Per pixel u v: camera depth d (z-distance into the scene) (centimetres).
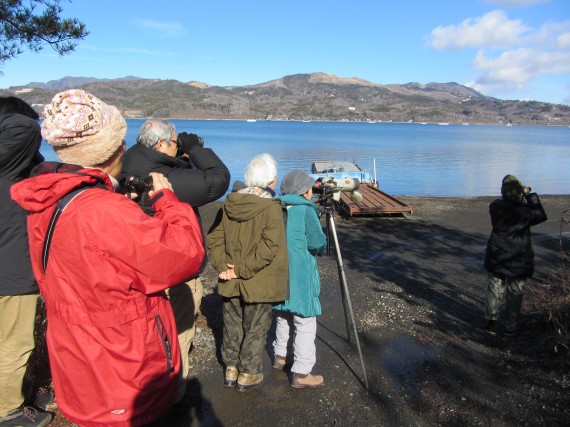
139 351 177
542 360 412
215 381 380
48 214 175
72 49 614
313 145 5422
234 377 366
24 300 276
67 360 175
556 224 1121
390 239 933
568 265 746
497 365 411
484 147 5728
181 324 331
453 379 388
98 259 167
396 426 324
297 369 362
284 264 331
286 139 6831
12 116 266
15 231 265
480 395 363
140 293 179
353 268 724
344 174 1498
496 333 482
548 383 373
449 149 5178
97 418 176
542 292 579
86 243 166
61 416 316
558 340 422
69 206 170
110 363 173
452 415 337
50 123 179
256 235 320
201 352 431
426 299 588
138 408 179
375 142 6431
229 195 335
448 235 980
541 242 927
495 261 468
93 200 170
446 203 1426
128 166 285
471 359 423
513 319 470
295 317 361
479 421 329
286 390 369
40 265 185
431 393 366
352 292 610
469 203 1429
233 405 347
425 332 485
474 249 862
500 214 465
